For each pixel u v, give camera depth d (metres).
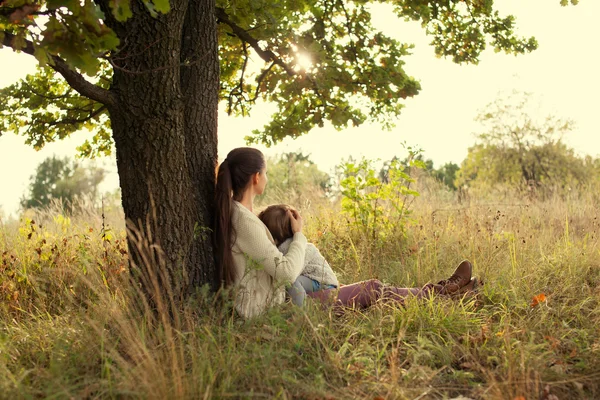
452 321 3.77
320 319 3.65
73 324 3.67
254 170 3.90
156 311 3.54
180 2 3.56
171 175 3.66
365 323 3.74
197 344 3.19
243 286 3.59
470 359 3.36
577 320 3.98
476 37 6.39
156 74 3.54
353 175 6.41
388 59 5.99
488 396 2.85
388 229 6.23
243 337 3.34
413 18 6.14
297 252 3.83
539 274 5.11
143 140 3.60
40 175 37.19
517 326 3.75
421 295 4.16
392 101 6.14
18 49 2.91
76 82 3.34
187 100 3.91
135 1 3.47
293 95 5.79
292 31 5.16
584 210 7.83
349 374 3.12
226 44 5.81
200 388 2.66
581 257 5.44
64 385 2.76
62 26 2.61
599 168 24.36
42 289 4.64
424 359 3.33
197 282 3.79
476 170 26.78
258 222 3.81
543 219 7.47
